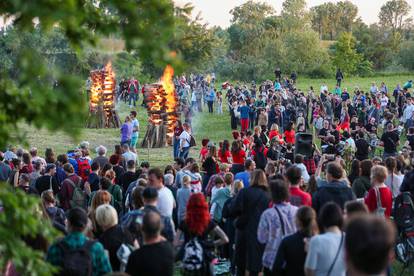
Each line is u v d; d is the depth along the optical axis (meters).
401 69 95.38
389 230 3.84
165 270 6.79
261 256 9.66
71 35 5.29
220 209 11.99
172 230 8.92
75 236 7.12
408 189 11.44
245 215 9.71
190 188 12.80
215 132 37.38
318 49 87.00
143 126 38.44
